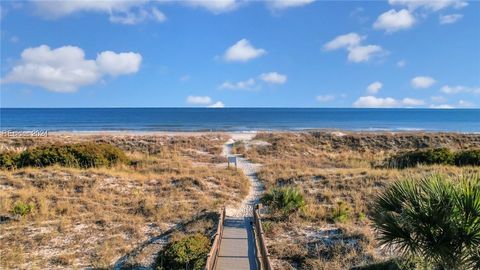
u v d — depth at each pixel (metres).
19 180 20.92
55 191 19.53
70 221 15.95
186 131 68.94
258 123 102.06
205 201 19.20
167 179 22.92
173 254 12.10
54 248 13.83
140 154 36.84
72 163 25.66
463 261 7.71
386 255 12.16
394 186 9.09
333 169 28.83
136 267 12.36
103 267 12.23
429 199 7.92
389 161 30.72
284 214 16.84
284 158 37.62
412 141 48.47
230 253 11.79
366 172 24.03
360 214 15.90
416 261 9.80
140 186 21.58
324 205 18.36
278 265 12.11
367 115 172.00
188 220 16.30
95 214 16.81
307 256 12.68
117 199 19.11
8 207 16.98
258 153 40.69
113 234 15.02
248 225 15.52
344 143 48.34
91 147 27.67
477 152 28.06
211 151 41.62
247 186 23.45
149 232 15.26
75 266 12.53
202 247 12.46
